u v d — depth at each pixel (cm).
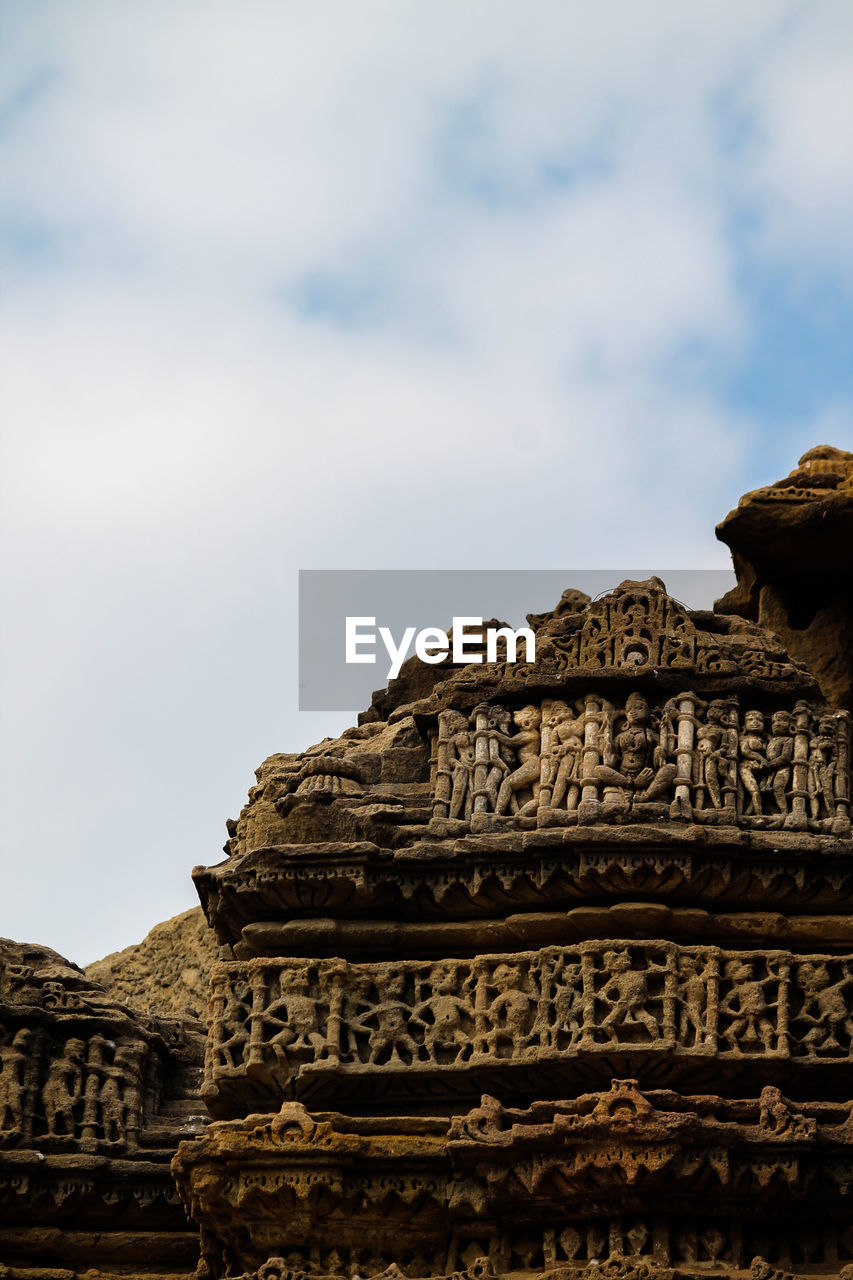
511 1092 2506
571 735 2611
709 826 2541
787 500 3131
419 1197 2430
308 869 2577
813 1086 2477
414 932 2586
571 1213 2398
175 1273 2891
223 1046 2527
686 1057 2439
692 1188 2361
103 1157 2884
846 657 3197
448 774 2628
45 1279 2827
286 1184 2420
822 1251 2392
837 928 2545
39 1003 2991
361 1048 2523
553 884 2542
